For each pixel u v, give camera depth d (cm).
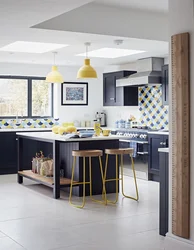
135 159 816
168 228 414
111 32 563
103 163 652
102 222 480
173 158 384
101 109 1023
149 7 557
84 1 392
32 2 395
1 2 393
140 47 675
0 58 825
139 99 900
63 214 518
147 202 588
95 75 647
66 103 973
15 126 920
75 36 571
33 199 606
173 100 382
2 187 702
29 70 928
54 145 607
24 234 434
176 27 381
